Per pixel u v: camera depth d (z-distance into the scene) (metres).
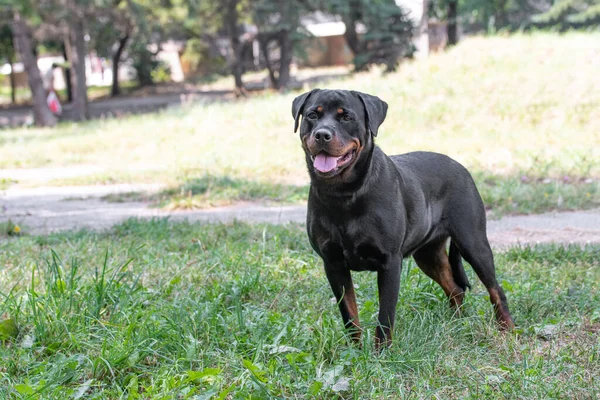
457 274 5.25
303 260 6.76
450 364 4.27
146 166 15.27
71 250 7.38
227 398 3.91
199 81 46.97
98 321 4.58
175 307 4.87
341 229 4.42
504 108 15.69
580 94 15.69
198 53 50.19
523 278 6.12
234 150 15.47
